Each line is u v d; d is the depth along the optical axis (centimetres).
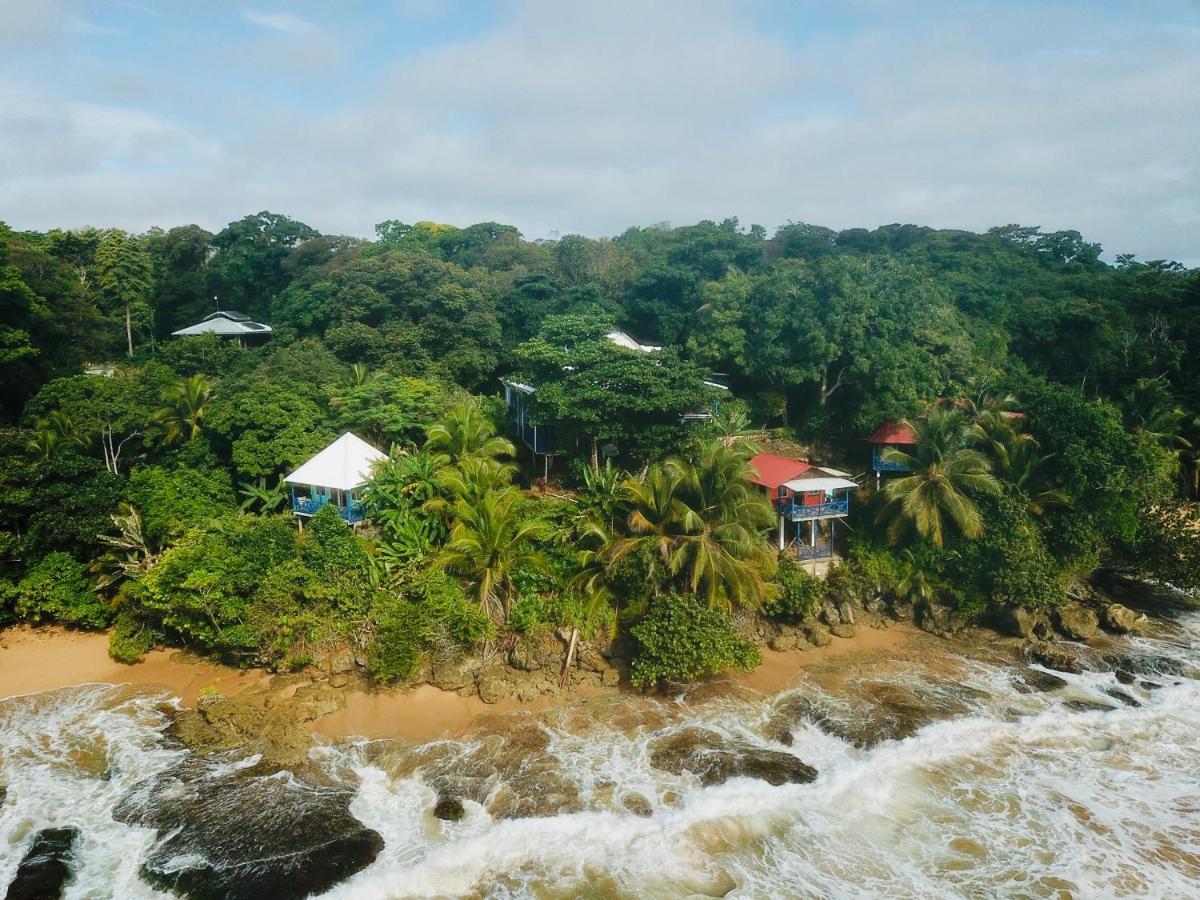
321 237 8069
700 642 2902
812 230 8819
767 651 3328
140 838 2136
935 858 2086
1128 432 4769
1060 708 2884
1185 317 5650
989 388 4631
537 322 6119
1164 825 2217
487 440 3991
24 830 2159
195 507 3544
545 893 1964
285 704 2745
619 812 2259
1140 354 5394
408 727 2694
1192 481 4869
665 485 3225
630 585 3133
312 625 2922
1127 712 2848
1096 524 3734
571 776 2422
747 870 2048
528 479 4366
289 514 3706
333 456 3628
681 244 7631
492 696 2834
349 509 3459
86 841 2120
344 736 2634
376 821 2216
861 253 7981
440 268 5988
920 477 3666
